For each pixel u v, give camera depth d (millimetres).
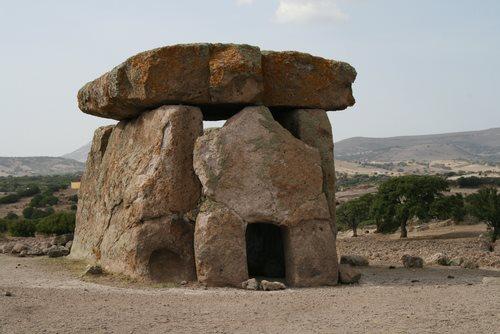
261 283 11109
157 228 11891
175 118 12148
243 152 11719
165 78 12086
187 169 12180
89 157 17125
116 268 12578
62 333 7086
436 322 7594
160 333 7203
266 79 12703
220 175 11586
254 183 11633
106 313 8180
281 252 13633
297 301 9305
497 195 26875
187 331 7309
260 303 9164
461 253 18359
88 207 16281
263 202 11602
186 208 12117
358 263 15328
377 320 7789
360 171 164125
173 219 11945
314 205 11938
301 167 11984
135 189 12281
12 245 18812
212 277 11266
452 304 8711
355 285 11844
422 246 22188
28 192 64938
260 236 14031
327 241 11977
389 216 31719
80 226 16578
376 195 34062
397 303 8883
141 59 12195
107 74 13398
